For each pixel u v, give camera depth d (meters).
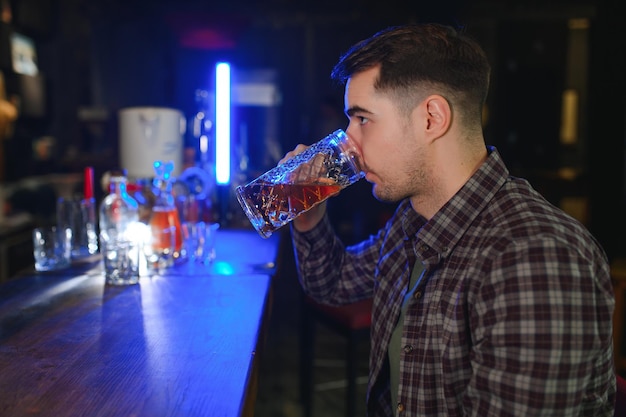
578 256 0.83
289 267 4.13
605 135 4.01
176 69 7.84
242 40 8.48
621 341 2.57
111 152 4.84
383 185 1.06
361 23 8.33
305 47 8.48
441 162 1.03
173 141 2.44
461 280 0.96
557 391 0.79
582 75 9.05
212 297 1.38
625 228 3.93
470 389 0.85
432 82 0.98
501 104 8.94
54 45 6.86
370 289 1.42
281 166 1.24
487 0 8.12
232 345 1.05
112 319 1.21
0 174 4.44
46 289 1.46
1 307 1.30
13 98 4.95
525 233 0.88
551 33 8.78
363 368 3.22
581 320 0.80
